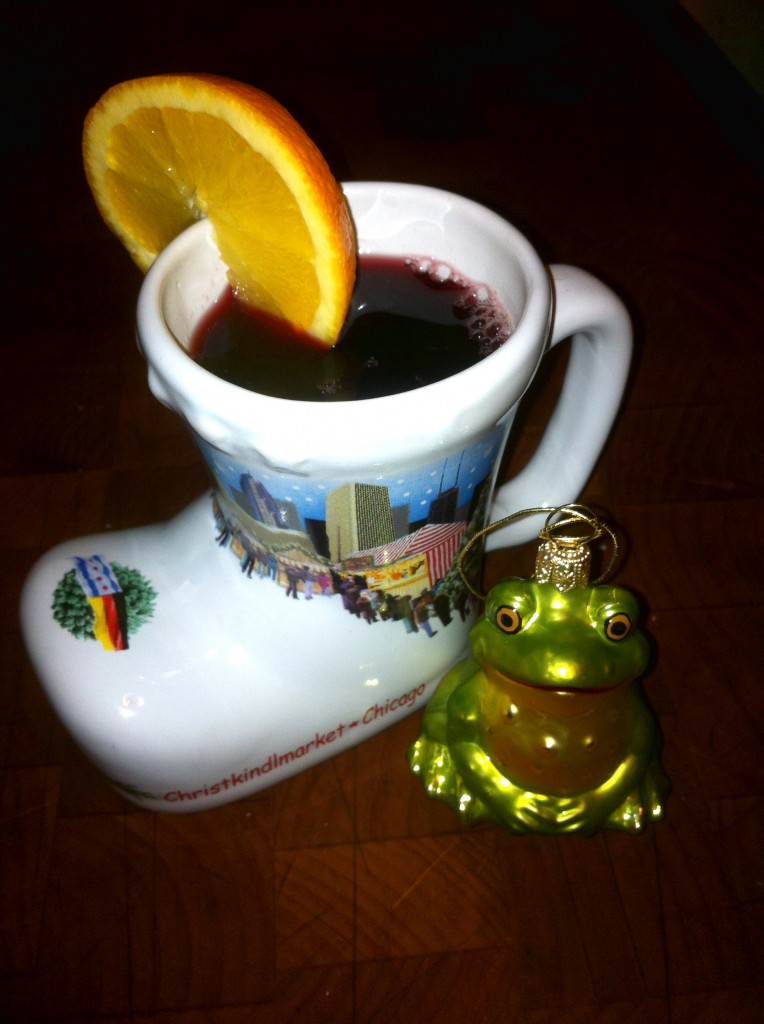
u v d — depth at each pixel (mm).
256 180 185
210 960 225
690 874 236
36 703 270
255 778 240
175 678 221
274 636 222
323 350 209
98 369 355
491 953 225
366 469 180
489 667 222
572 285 212
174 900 234
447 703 244
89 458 328
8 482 321
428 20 497
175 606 226
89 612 225
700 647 274
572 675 208
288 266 195
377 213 222
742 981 220
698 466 317
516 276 202
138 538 241
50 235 404
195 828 246
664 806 245
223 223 199
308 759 245
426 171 416
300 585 214
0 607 290
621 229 391
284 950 226
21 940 229
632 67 465
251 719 226
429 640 236
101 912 233
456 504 205
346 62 476
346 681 231
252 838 244
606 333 218
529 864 239
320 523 195
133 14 518
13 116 446
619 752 230
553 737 223
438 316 216
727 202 401
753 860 237
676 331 354
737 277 371
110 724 219
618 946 226
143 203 216
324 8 513
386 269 225
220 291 218
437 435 177
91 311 374
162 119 192
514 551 302
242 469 189
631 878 236
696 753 255
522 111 446
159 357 179
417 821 246
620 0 491
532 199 404
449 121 441
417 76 463
